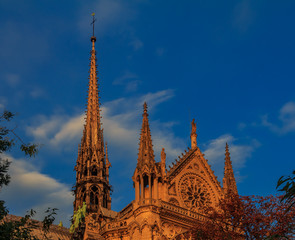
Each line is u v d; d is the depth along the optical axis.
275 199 45.41
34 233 74.00
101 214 75.69
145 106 70.50
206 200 69.25
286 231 41.41
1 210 31.20
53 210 33.19
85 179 92.38
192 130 74.25
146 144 65.62
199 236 48.59
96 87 108.81
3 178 31.45
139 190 62.72
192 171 70.00
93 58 113.38
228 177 74.12
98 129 101.31
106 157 97.94
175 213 62.00
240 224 49.66
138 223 59.12
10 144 31.89
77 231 79.50
